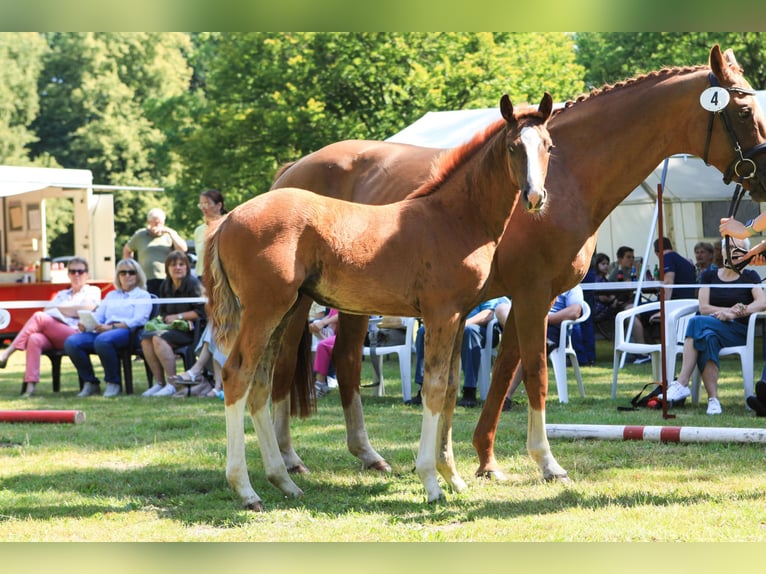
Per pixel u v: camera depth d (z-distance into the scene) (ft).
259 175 98.32
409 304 18.79
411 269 18.53
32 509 19.13
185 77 169.07
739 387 37.70
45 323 40.57
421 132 42.63
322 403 35.55
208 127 103.55
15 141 140.56
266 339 18.42
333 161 24.88
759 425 28.27
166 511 18.93
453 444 26.08
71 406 35.55
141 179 150.71
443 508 18.78
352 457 24.72
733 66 20.89
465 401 33.42
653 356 37.70
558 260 20.75
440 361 18.75
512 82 94.58
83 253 68.85
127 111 153.99
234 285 18.61
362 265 18.44
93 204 68.59
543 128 17.69
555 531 16.92
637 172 21.35
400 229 18.69
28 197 72.13
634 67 108.78
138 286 40.81
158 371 39.09
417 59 94.22
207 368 38.78
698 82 20.62
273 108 97.55
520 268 20.80
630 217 60.95
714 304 32.94
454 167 19.33
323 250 18.42
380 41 91.81
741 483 20.51
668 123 20.99
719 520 17.54
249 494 18.97
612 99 21.31
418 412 32.65
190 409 34.06
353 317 23.34
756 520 17.54
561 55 104.37
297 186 25.31
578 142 21.31
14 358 60.44
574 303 34.86
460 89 93.09
